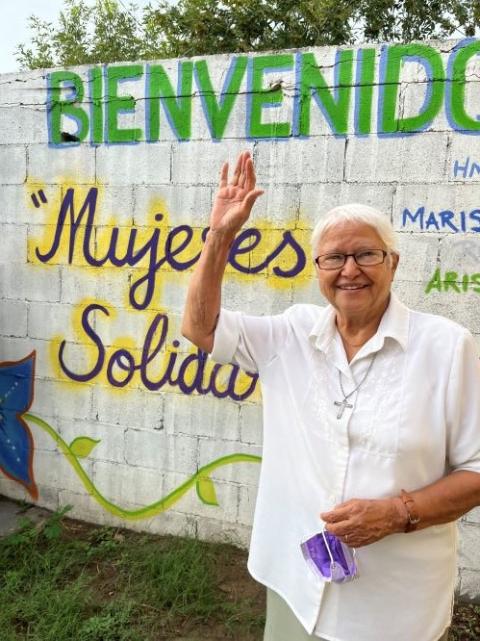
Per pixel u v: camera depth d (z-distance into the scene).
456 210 2.70
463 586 2.80
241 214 1.54
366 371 1.47
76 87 3.25
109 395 3.38
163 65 3.07
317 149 2.88
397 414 1.40
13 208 3.47
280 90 2.90
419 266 2.78
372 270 1.43
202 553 3.09
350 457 1.45
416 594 1.46
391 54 2.71
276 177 2.96
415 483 1.43
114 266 3.29
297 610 1.57
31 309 3.50
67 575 2.95
